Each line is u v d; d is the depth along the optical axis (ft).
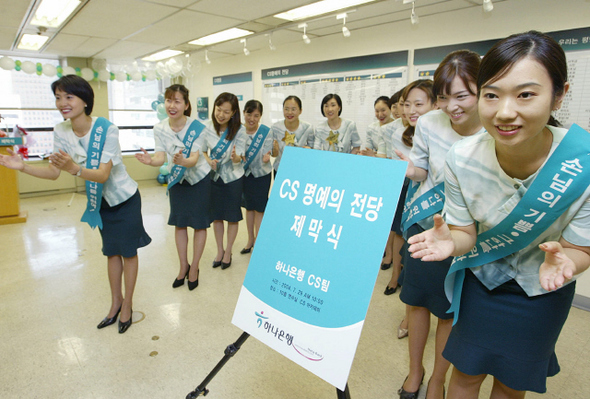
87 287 8.91
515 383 3.35
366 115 12.55
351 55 12.80
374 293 8.84
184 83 21.62
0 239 12.33
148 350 6.48
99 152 6.18
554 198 2.68
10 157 5.76
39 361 6.15
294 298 3.70
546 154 2.72
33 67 16.20
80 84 5.99
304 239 3.77
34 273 9.68
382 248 3.27
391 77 11.70
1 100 17.79
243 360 6.23
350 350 3.27
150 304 8.12
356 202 3.51
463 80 4.01
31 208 16.46
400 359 6.31
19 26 12.68
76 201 17.95
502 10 9.30
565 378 5.88
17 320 7.41
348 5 10.23
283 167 4.14
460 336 3.66
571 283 3.31
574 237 2.80
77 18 11.72
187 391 5.49
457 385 3.84
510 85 2.35
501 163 2.95
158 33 13.57
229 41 14.67
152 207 16.70
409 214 5.19
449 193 3.42
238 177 9.77
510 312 3.32
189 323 7.38
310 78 14.12
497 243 3.20
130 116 21.57
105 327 7.20
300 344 3.57
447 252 2.95
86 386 5.58
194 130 8.11
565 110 8.57
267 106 16.16
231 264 10.53
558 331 3.31
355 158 3.64
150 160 7.14
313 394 5.46
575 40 8.26
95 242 12.13
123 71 18.49
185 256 8.96
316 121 14.17
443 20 10.41
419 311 5.11
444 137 4.61
